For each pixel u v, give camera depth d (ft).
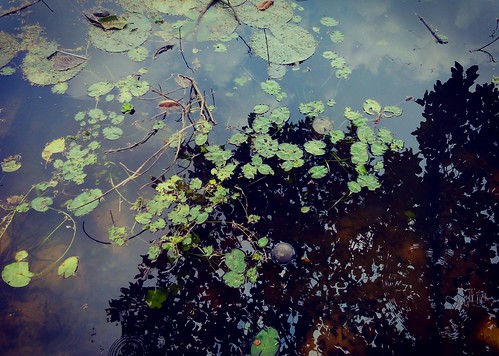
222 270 3.17
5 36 4.53
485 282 3.10
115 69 4.31
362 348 2.89
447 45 4.48
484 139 3.75
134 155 3.75
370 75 4.25
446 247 3.25
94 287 3.14
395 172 3.58
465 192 3.48
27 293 3.10
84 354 2.91
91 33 4.59
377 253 3.24
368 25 4.73
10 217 3.40
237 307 3.05
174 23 4.74
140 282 3.15
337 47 4.49
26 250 3.27
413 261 3.20
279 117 3.83
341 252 3.25
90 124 3.92
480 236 3.28
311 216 3.40
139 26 4.66
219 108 4.02
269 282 3.13
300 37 4.53
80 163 3.65
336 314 3.02
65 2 4.93
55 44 4.49
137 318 3.03
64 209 3.45
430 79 4.20
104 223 3.39
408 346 2.89
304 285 3.12
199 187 3.46
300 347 2.90
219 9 4.78
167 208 3.43
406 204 3.43
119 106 4.04
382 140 3.69
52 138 3.82
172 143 3.78
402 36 4.58
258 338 2.89
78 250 3.28
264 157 3.60
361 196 3.48
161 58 4.42
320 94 4.09
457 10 4.80
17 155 3.72
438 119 3.90
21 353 2.91
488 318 2.96
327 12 4.86
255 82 4.21
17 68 4.30
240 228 3.33
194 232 3.29
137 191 3.55
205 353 2.88
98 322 3.02
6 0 4.95
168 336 2.96
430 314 3.00
